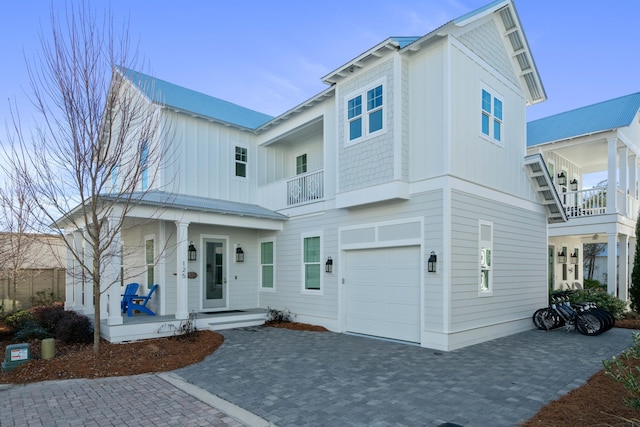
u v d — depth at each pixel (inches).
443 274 321.7
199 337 362.3
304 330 420.5
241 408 190.5
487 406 187.9
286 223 495.8
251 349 326.3
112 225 350.3
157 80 575.5
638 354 177.3
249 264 532.1
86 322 361.1
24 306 586.6
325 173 445.4
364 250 398.3
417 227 346.0
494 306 375.2
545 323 418.6
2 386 231.8
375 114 374.0
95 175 295.4
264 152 571.2
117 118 395.2
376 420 173.2
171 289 455.8
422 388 216.4
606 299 482.9
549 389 212.1
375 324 382.3
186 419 178.1
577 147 585.6
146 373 258.7
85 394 215.2
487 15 385.7
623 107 565.0
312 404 194.4
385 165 358.9
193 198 472.7
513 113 438.6
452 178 331.6
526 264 436.1
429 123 345.1
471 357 290.4
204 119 503.2
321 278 439.2
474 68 373.1
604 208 543.5
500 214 396.8
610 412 172.2
